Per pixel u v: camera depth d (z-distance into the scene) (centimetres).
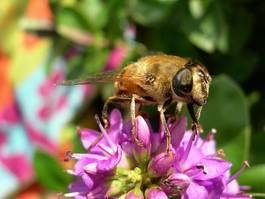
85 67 13
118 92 9
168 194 8
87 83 9
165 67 9
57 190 12
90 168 8
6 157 17
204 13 12
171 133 9
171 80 9
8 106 16
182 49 13
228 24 12
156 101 9
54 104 16
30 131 16
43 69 16
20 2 16
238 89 10
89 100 15
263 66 13
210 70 13
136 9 12
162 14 12
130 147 9
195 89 8
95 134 9
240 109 10
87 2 13
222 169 8
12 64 16
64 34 13
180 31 12
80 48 13
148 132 9
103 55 13
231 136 10
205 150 9
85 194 9
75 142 11
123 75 9
